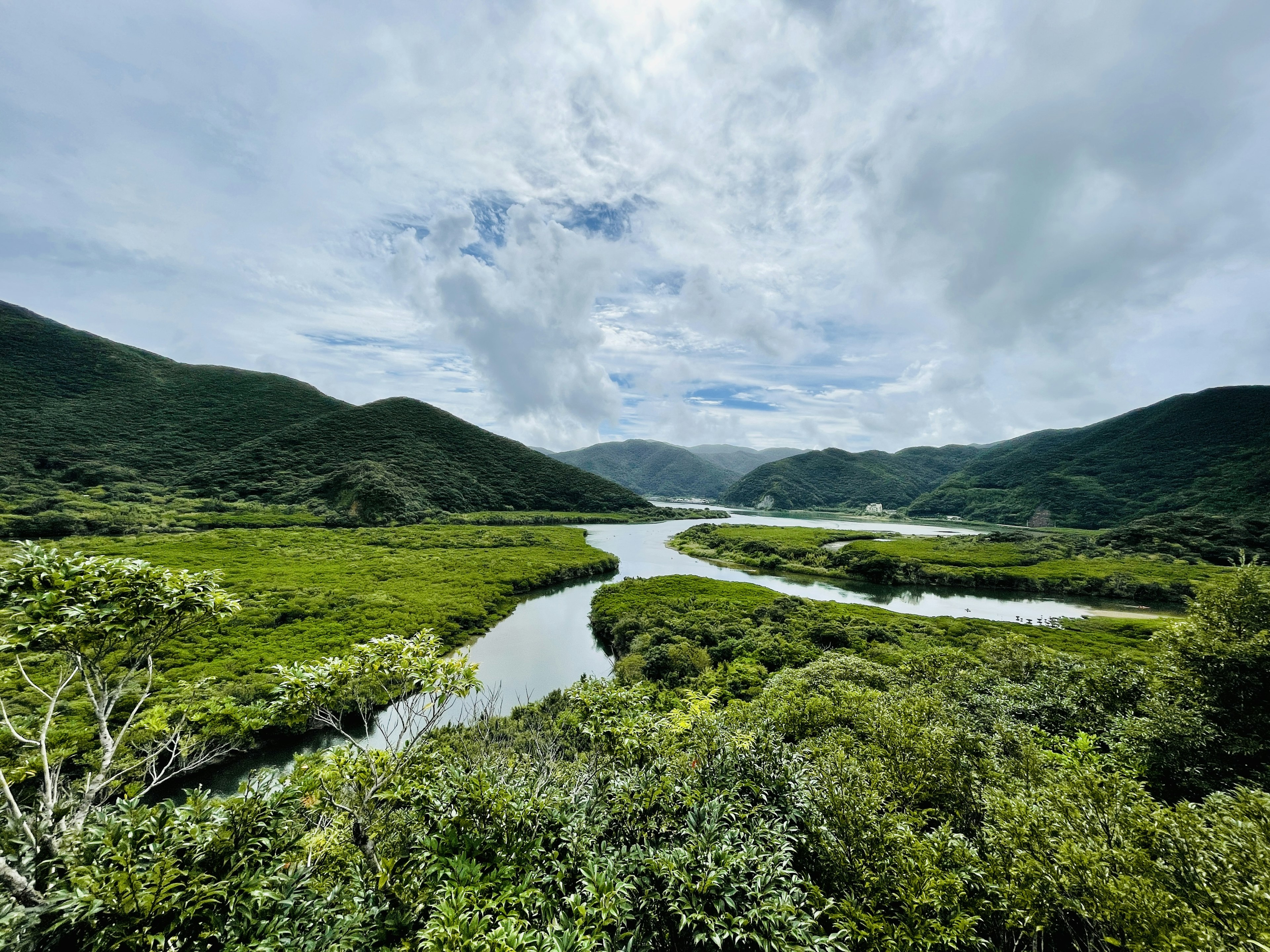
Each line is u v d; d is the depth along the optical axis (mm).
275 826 7977
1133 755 15562
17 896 6297
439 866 7938
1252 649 15797
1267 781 13969
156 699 24953
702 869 8117
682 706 18094
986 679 23594
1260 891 7406
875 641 41219
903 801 12258
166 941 6141
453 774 9680
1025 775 12766
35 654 7652
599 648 44406
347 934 7082
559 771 13203
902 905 8352
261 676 29141
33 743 7605
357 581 57094
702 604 52625
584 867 8188
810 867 9500
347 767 9148
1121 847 9023
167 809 7328
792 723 17156
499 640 45844
